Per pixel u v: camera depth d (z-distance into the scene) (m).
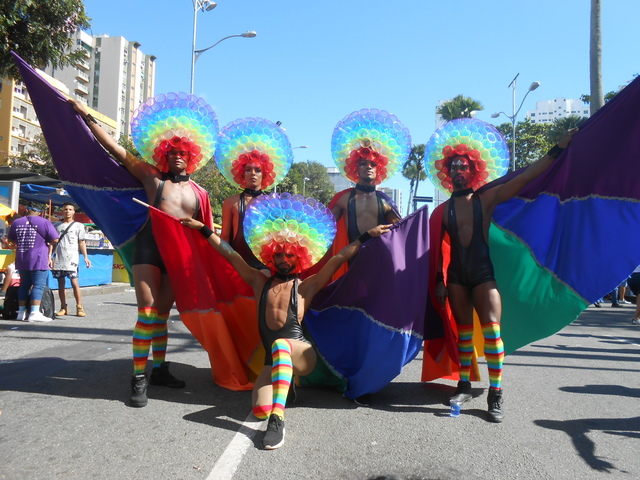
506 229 4.68
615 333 9.38
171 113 4.28
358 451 3.14
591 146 4.27
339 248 4.84
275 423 3.24
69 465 2.80
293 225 3.81
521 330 4.76
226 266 4.62
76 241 8.71
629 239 4.27
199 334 4.50
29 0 9.51
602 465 3.03
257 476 2.74
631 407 4.29
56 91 4.25
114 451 3.01
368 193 4.86
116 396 4.11
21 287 7.84
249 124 4.86
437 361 4.79
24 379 4.55
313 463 2.94
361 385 4.21
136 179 4.48
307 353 3.79
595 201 4.36
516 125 41.56
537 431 3.62
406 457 3.06
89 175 4.43
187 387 4.48
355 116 4.89
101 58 88.19
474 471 2.89
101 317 8.65
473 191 4.45
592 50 14.88
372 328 4.09
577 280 4.47
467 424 3.75
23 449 3.00
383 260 4.03
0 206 11.05
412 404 4.28
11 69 10.36
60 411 3.69
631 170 4.21
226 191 28.53
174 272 4.27
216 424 3.54
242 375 4.50
